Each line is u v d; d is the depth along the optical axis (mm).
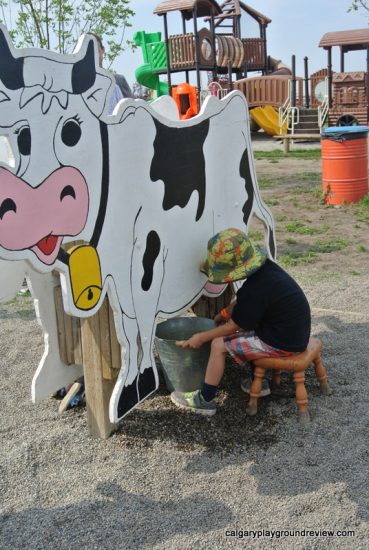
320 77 21391
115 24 10023
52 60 2455
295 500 2805
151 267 3240
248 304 3283
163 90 22438
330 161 9781
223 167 3885
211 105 3658
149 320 3277
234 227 4105
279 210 9805
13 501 2875
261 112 22453
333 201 9898
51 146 2500
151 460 3150
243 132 4125
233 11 24000
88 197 2725
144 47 21750
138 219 3084
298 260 6855
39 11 9484
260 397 3764
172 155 3312
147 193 3129
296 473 2998
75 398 3738
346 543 2543
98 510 2793
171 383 3711
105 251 2877
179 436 3361
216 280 3318
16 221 2375
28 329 5055
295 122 20312
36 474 3070
